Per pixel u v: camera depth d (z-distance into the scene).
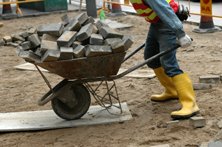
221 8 14.32
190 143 5.18
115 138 5.46
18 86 7.66
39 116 6.18
